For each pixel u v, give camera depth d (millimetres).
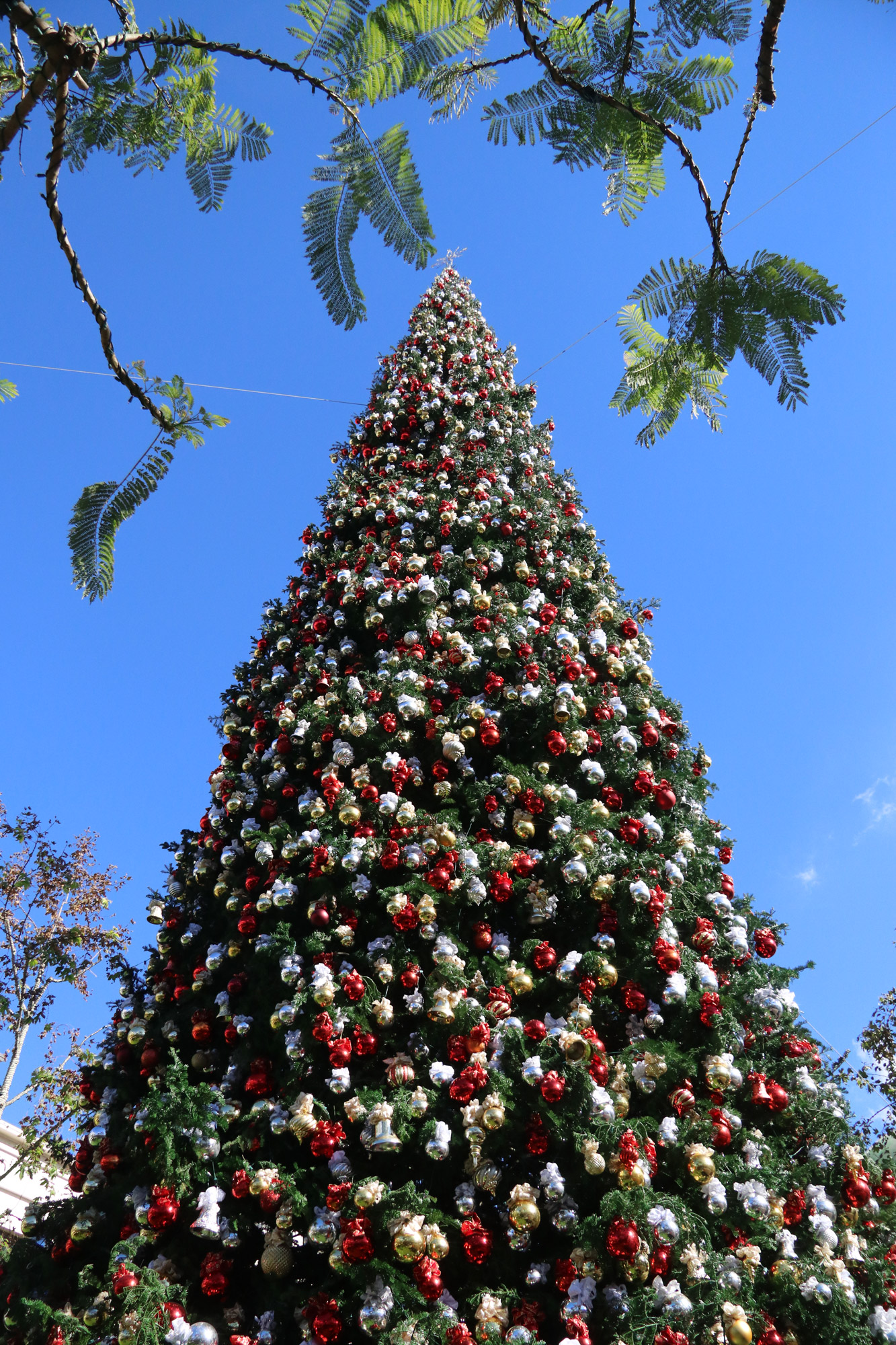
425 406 10461
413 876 5020
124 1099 5309
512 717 6086
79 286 2012
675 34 1603
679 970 4613
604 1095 3869
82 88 1685
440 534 7770
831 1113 4543
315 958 4875
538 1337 3635
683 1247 3600
